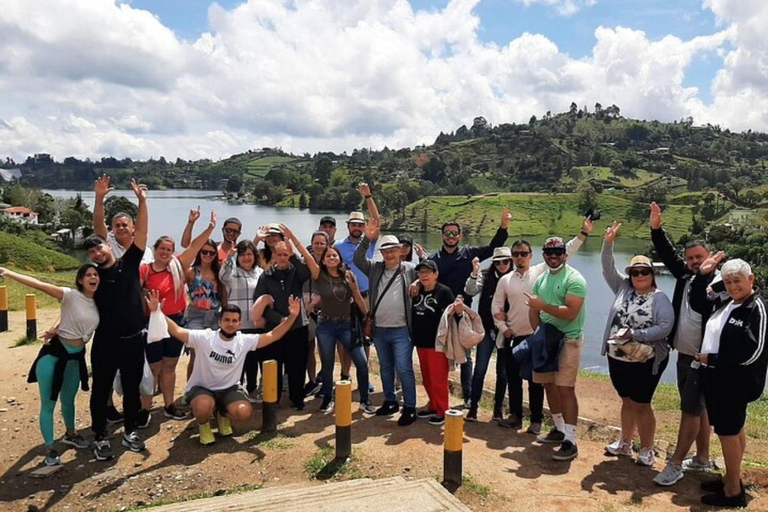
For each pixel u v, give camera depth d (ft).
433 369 20.44
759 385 14.85
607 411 25.09
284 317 21.36
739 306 14.88
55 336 17.54
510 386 20.97
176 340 20.68
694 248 16.46
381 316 20.89
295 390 22.15
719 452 19.58
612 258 18.90
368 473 16.76
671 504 15.26
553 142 627.46
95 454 17.75
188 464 17.42
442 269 23.08
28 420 20.90
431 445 18.79
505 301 20.80
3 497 15.62
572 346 18.15
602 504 15.23
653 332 16.70
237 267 22.08
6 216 207.41
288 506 13.52
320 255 22.52
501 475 16.85
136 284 17.71
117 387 19.76
